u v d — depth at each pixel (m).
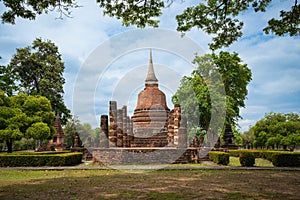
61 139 42.44
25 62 44.91
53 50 47.62
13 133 28.92
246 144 76.44
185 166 21.20
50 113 34.75
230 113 34.88
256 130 51.59
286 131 47.84
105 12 13.43
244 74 37.56
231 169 19.61
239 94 37.25
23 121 30.77
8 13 11.60
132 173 17.81
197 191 11.40
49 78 46.31
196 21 14.82
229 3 14.51
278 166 21.78
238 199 9.82
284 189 11.80
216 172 18.17
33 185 13.12
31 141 56.75
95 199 9.93
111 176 16.45
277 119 50.31
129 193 11.02
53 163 22.73
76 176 16.55
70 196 10.48
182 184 13.27
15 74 42.78
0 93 30.53
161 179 15.02
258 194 10.70
